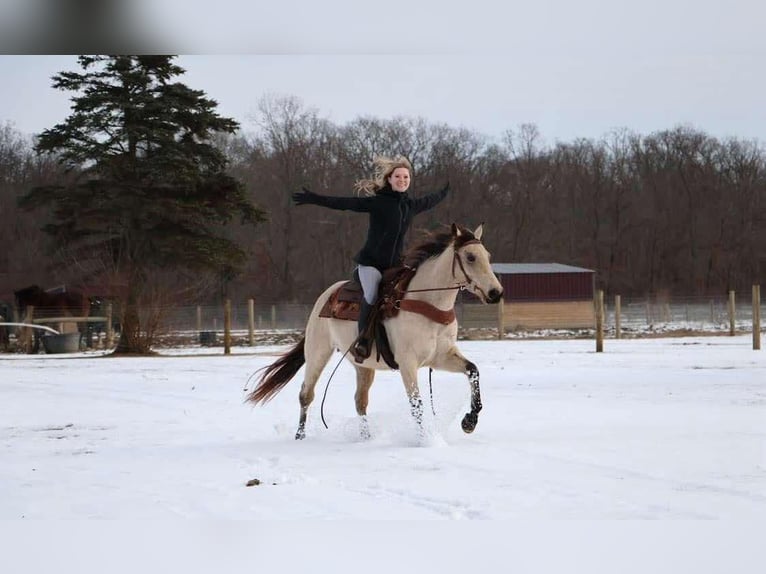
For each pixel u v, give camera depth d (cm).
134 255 3597
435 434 955
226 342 3164
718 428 1034
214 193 3691
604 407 1263
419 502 686
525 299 4716
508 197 7325
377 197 1012
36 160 5966
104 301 3759
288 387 1717
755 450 879
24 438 1102
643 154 7781
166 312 3497
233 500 714
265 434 1106
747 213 7619
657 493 692
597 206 7638
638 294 7625
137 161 3553
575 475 764
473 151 6925
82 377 2130
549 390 1529
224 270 3816
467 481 750
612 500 672
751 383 1596
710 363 2125
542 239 7494
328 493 728
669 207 7675
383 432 1044
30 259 5709
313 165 6538
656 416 1152
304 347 1104
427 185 6644
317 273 6569
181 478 816
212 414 1332
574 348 3014
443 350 985
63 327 3853
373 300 994
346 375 1961
